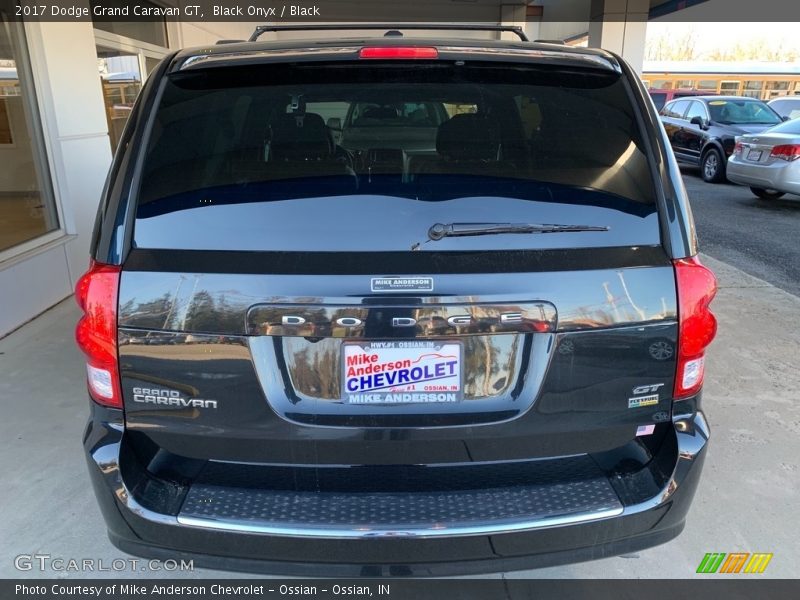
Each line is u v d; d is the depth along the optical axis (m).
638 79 2.03
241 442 1.79
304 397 1.75
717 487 2.88
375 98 1.91
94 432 1.84
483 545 1.76
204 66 1.91
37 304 4.86
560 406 1.78
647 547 1.91
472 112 1.91
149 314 1.72
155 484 1.81
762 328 4.77
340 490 1.81
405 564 1.78
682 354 1.82
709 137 12.31
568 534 1.78
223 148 1.84
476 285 1.70
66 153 5.23
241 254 1.72
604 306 1.74
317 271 1.69
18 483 2.86
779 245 7.38
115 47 6.66
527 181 1.81
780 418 3.47
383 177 1.80
